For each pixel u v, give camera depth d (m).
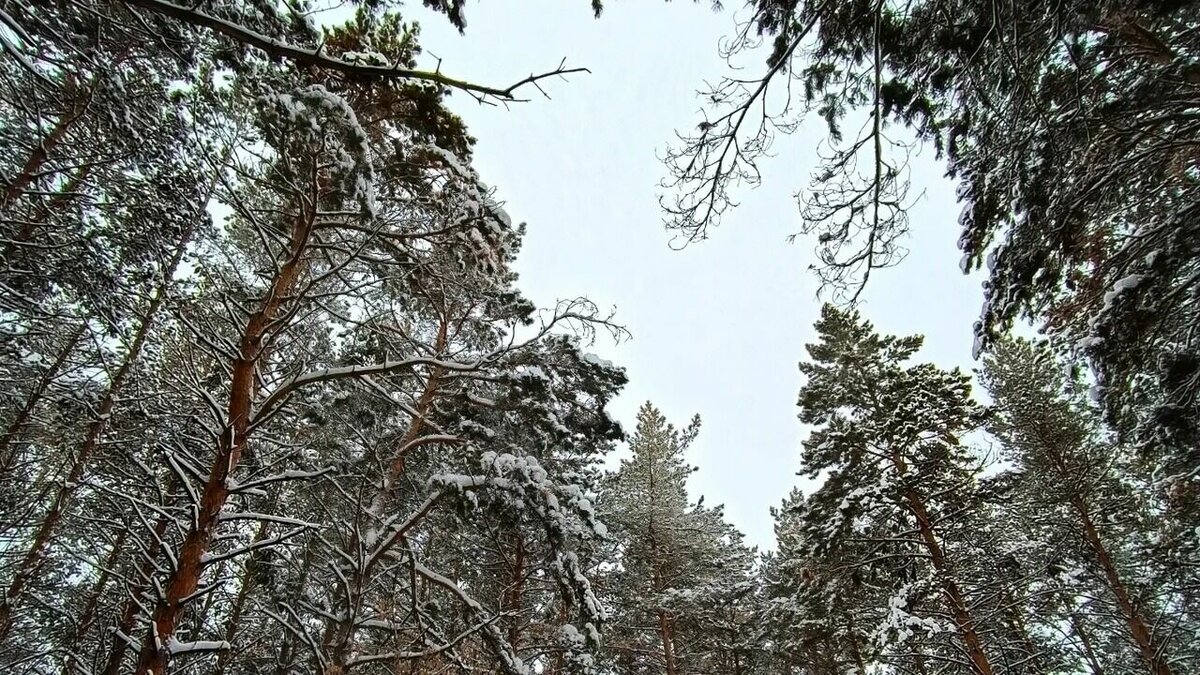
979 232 7.04
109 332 8.53
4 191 6.98
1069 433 14.25
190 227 8.44
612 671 17.05
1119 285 5.77
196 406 9.09
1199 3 4.47
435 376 10.45
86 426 9.21
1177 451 7.36
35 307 8.03
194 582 5.69
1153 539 12.84
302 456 10.22
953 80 5.79
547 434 9.55
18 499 9.60
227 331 10.59
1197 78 5.48
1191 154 6.12
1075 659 13.96
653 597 17.02
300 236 8.50
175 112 7.45
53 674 8.84
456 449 9.36
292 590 8.80
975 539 12.62
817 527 12.67
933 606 11.72
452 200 8.84
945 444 12.68
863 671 12.80
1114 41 5.53
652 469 21.02
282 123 6.37
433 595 11.44
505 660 8.09
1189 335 5.70
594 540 8.93
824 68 5.92
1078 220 6.36
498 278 10.25
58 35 5.18
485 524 8.56
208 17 3.24
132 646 5.47
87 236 7.89
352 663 7.19
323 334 10.84
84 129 7.11
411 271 9.29
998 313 6.87
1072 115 5.15
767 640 17.89
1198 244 5.54
